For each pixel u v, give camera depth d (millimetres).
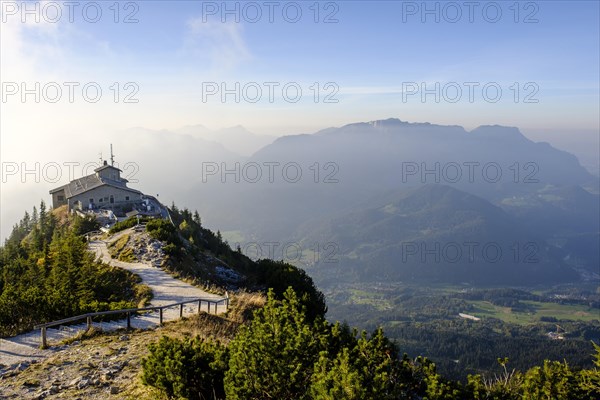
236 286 38844
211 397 11000
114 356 16031
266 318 11188
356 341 11617
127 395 12305
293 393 9820
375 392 8242
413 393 10336
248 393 9812
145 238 44500
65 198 97062
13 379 13844
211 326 21062
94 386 13188
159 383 11398
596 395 10570
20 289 32219
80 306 21969
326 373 8969
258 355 9898
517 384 10766
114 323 21297
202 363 11453
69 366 14953
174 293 30172
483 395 9969
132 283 32500
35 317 20594
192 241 50312
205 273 40094
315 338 11133
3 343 17500
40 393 12648
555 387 10281
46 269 37250
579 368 11570
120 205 91750
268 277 39625
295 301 12703
